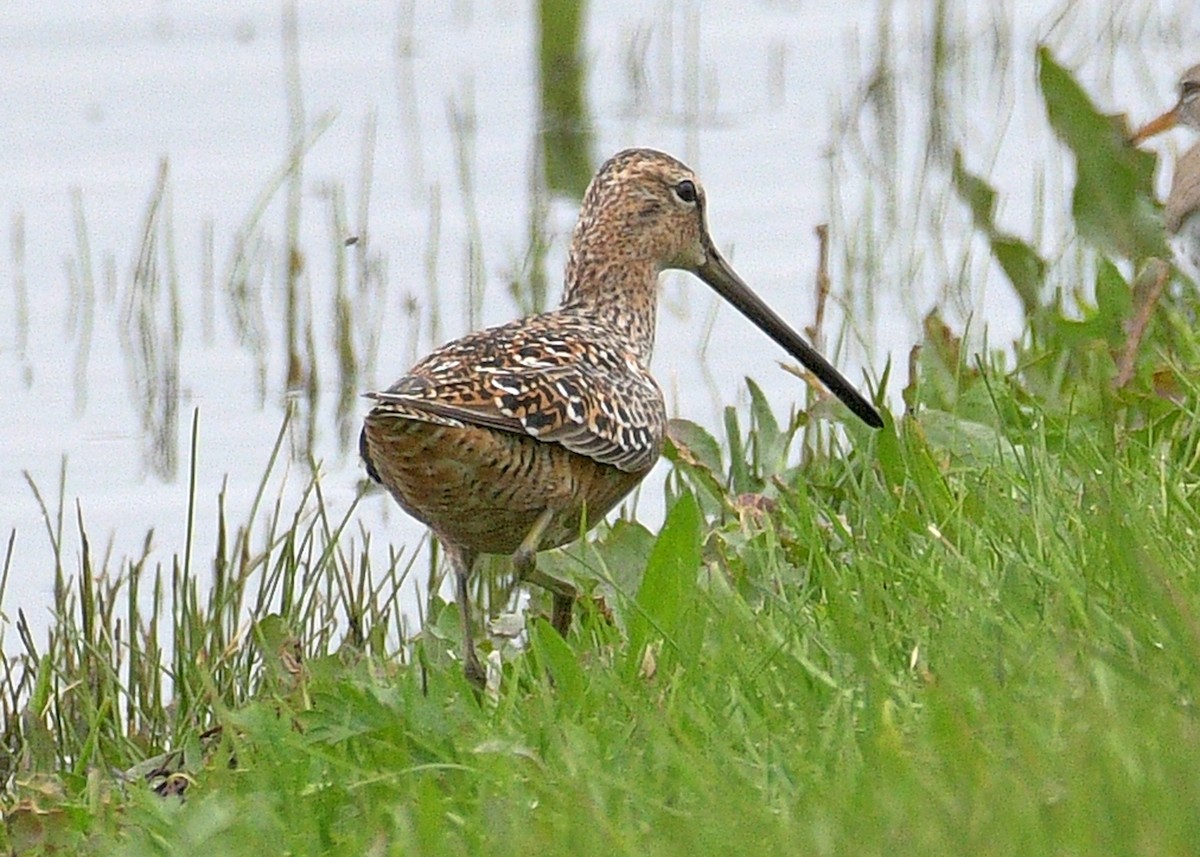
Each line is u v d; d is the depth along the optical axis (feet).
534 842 23.40
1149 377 38.22
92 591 38.75
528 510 33.27
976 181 46.21
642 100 81.41
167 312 63.98
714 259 39.58
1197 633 24.81
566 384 33.19
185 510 50.83
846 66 83.25
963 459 36.60
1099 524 30.32
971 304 59.67
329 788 27.12
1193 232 49.24
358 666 32.89
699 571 33.78
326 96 80.38
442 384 32.14
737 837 22.79
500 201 71.87
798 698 27.40
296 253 62.54
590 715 28.45
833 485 37.81
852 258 61.00
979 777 22.81
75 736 36.86
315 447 55.36
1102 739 23.03
